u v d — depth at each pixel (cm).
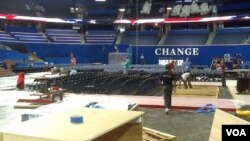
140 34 4184
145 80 1717
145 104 1281
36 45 3850
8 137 262
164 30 4097
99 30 4412
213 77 2605
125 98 1434
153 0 4512
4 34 3741
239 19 3788
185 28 4459
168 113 1158
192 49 3606
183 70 2480
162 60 3697
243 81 1692
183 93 1698
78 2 4653
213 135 441
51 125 285
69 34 4262
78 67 3083
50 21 4147
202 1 4219
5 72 3017
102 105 559
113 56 3669
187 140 801
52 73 2052
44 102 1263
